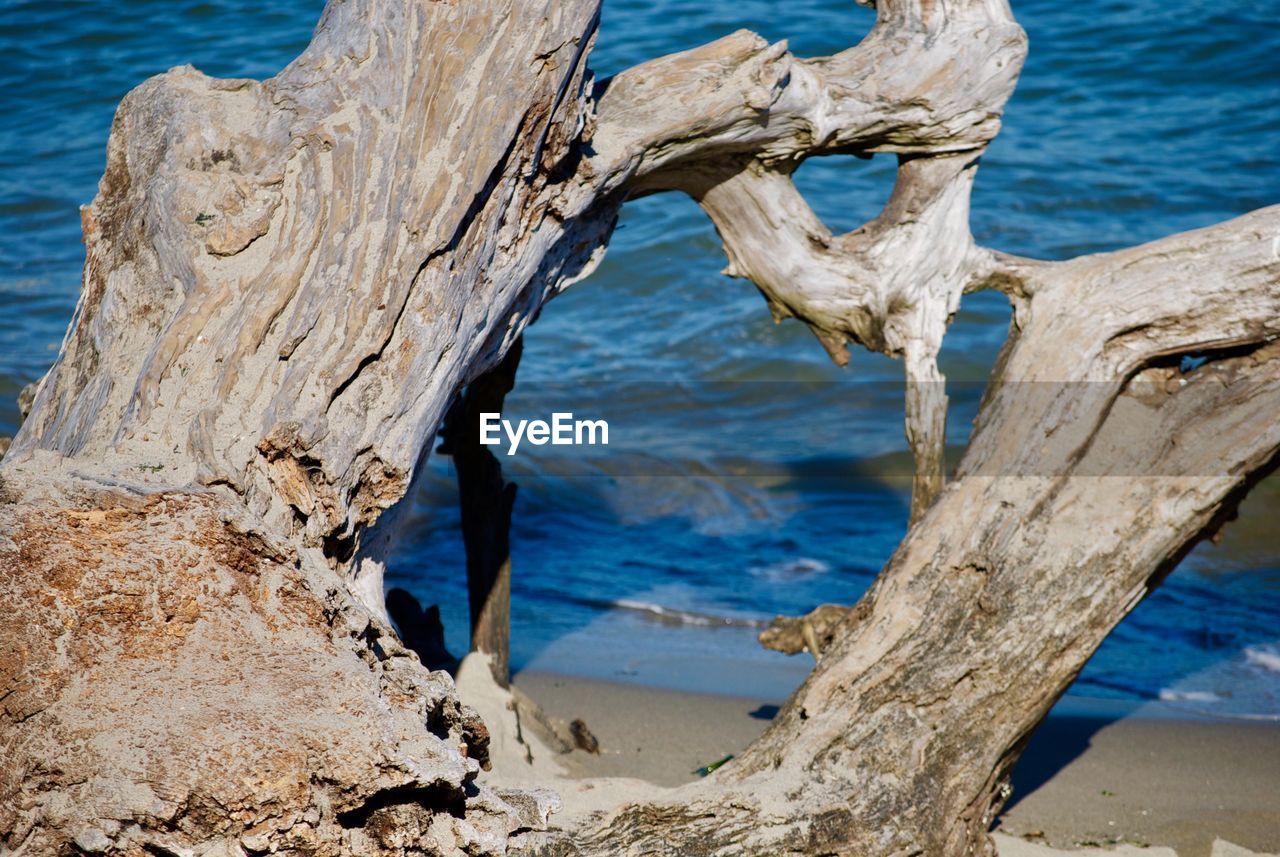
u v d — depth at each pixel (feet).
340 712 9.85
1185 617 28.27
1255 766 21.47
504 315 15.56
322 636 10.71
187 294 12.81
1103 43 56.08
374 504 12.90
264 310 12.52
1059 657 15.84
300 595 10.84
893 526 33.14
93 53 53.01
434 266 13.35
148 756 9.28
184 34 53.57
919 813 15.14
